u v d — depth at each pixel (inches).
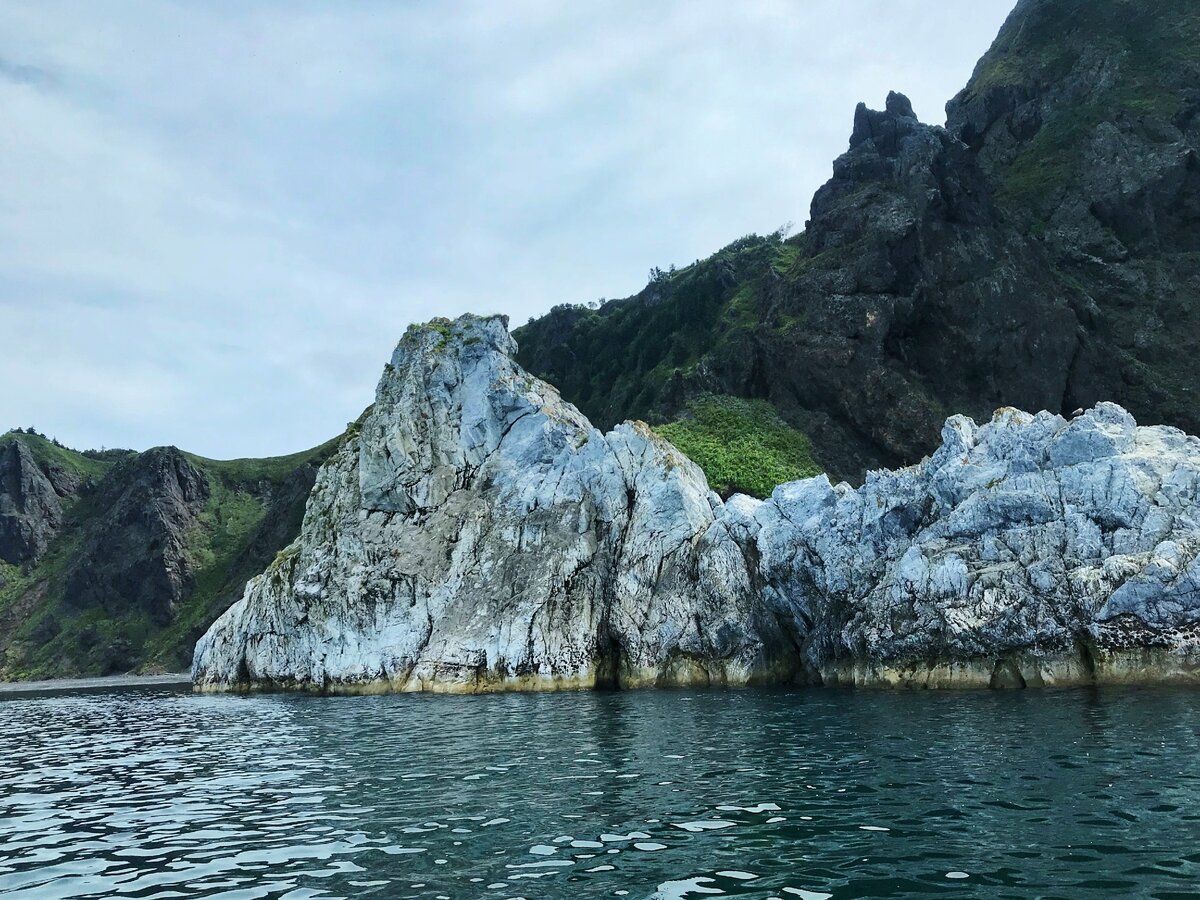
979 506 1289.4
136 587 6688.0
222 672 2118.6
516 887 422.0
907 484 1414.9
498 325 2065.7
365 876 450.6
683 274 5068.9
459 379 2004.2
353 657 1804.9
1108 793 550.3
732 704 1189.7
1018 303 2859.3
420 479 1918.1
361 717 1252.5
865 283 2967.5
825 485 1545.3
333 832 549.3
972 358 2834.6
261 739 1072.2
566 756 804.0
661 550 1663.4
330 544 1956.2
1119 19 4141.2
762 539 1552.7
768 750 786.2
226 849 521.3
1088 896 375.9
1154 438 1288.1
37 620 6717.5
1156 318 3132.4
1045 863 422.6
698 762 741.9
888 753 735.1
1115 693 1035.9
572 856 470.9
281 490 6378.0
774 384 3014.3
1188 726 776.9
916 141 3189.0
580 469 1811.0
